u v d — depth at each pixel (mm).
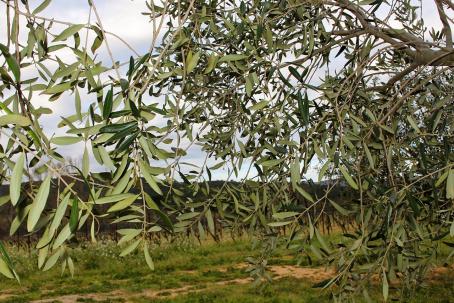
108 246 15250
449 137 1941
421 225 2033
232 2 2107
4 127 970
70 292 12039
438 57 1861
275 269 12891
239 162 2084
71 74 1235
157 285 12461
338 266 1888
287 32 1935
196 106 2148
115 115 1068
